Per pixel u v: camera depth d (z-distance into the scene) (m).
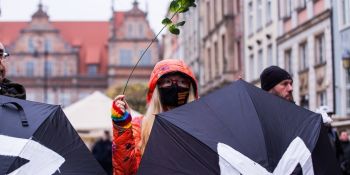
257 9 34.94
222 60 42.00
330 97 24.45
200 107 4.44
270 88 5.93
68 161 4.31
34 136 4.27
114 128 4.60
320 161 4.35
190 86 5.00
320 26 25.56
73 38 87.69
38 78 84.75
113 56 83.06
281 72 5.91
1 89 5.13
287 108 4.49
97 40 88.69
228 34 39.97
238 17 38.97
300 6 28.47
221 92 4.52
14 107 4.41
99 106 20.00
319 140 4.39
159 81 4.96
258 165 4.14
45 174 4.21
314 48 26.53
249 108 4.40
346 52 22.56
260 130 4.27
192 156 4.23
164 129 4.34
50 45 85.50
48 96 85.12
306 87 27.59
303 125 4.42
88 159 4.37
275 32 31.77
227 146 4.20
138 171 4.30
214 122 4.34
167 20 4.55
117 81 82.88
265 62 33.50
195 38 53.91
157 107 4.97
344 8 23.06
